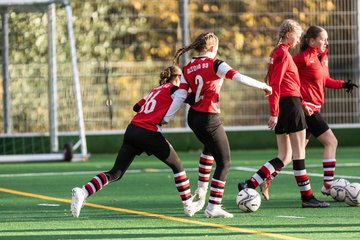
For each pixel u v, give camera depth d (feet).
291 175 120.37
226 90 170.71
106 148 167.94
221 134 78.38
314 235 67.10
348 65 171.42
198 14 166.50
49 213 83.51
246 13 167.53
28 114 165.99
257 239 65.46
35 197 98.78
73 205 77.97
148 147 79.41
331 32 170.91
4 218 79.87
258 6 167.94
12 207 89.10
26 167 143.64
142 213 82.74
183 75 78.38
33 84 165.99
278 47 85.61
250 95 171.63
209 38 78.38
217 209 78.84
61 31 166.09
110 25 164.96
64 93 165.07
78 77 164.76
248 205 82.28
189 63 78.33
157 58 165.68
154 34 165.48
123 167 80.12
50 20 155.84
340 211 82.89
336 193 88.84
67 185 113.09
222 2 167.22
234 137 171.73
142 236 67.87
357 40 171.01
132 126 79.92
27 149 165.78
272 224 73.82
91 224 75.15
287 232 68.90
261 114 172.24
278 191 101.14
